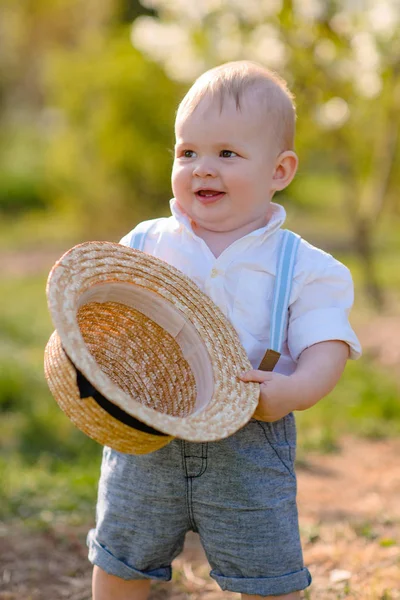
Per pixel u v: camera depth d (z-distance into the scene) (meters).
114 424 2.20
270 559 2.50
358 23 5.98
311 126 7.74
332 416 6.34
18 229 17.34
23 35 25.64
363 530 4.08
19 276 12.95
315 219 17.67
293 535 2.54
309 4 5.83
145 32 7.19
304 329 2.52
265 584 2.51
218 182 2.52
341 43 5.91
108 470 2.69
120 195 15.16
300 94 6.25
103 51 15.54
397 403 6.55
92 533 2.76
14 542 4.00
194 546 3.98
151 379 2.49
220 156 2.53
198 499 2.53
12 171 21.50
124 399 2.05
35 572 3.71
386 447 5.72
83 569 3.75
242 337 2.54
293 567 2.53
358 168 10.53
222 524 2.52
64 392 2.19
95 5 23.59
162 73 14.25
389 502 4.58
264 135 2.54
